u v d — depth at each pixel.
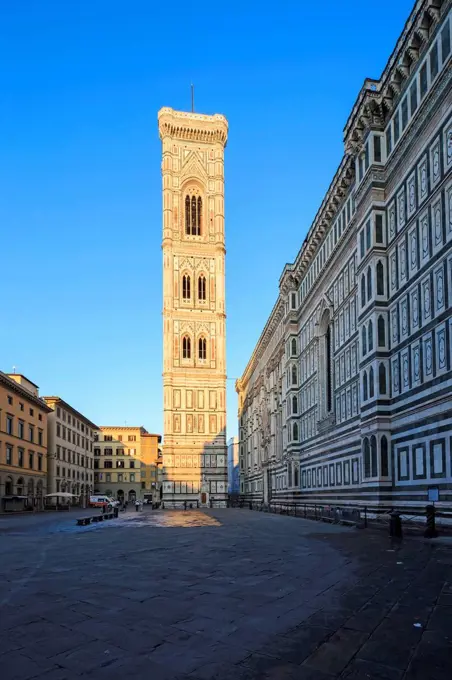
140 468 185.75
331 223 59.44
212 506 111.31
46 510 107.56
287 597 14.97
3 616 13.21
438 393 34.50
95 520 56.41
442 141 34.94
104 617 12.99
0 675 9.28
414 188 38.88
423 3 36.09
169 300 117.44
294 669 9.50
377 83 44.72
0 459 87.62
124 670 9.50
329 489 58.66
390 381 42.03
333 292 58.47
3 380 87.44
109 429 186.25
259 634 11.48
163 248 119.81
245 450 133.88
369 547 26.00
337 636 11.29
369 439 43.19
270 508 82.69
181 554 24.88
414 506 37.19
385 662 9.77
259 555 23.97
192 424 114.00
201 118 125.56
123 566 21.28
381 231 43.72
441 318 34.44
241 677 9.16
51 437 120.12
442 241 34.59
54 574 19.58
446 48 34.56
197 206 123.81
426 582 16.64
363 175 45.88
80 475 146.38
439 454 34.16
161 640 11.15
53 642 11.07
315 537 32.41
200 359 116.94
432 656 10.03
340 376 55.47
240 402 144.25
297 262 73.69
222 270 121.19
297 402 75.25
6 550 28.11
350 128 48.03
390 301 42.56
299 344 75.44
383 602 14.13
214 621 12.52
